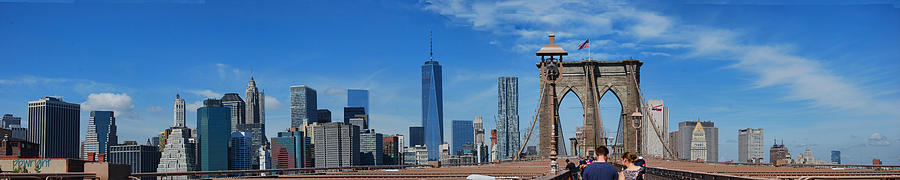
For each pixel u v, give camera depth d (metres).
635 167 21.80
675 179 38.75
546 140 168.88
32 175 24.89
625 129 170.00
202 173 36.59
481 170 66.31
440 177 47.25
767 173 55.88
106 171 25.98
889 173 44.69
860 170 61.28
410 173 54.25
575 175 32.31
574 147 167.00
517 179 23.45
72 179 26.56
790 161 83.06
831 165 67.38
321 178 46.34
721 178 28.78
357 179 46.81
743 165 89.06
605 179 19.34
